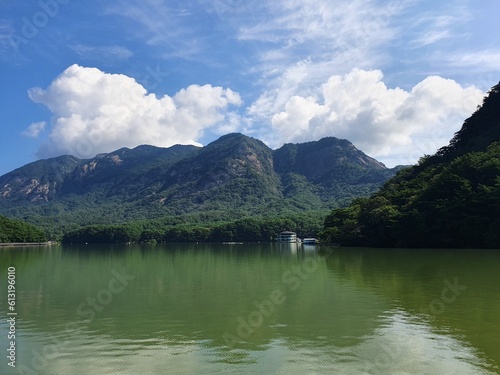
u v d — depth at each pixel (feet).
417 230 309.63
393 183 446.60
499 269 163.73
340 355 65.98
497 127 399.65
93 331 82.02
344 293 117.80
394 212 333.42
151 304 106.93
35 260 271.69
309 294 117.39
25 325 87.10
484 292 114.11
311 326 82.94
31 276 172.86
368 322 85.15
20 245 613.93
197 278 159.43
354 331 79.05
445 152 444.14
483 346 69.00
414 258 220.02
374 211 356.79
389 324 83.30
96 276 171.63
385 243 344.08
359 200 448.65
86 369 62.13
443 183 320.29
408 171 458.91
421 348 68.44
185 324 86.22
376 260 215.51
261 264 217.56
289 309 98.43
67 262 251.39
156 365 63.05
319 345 71.10
